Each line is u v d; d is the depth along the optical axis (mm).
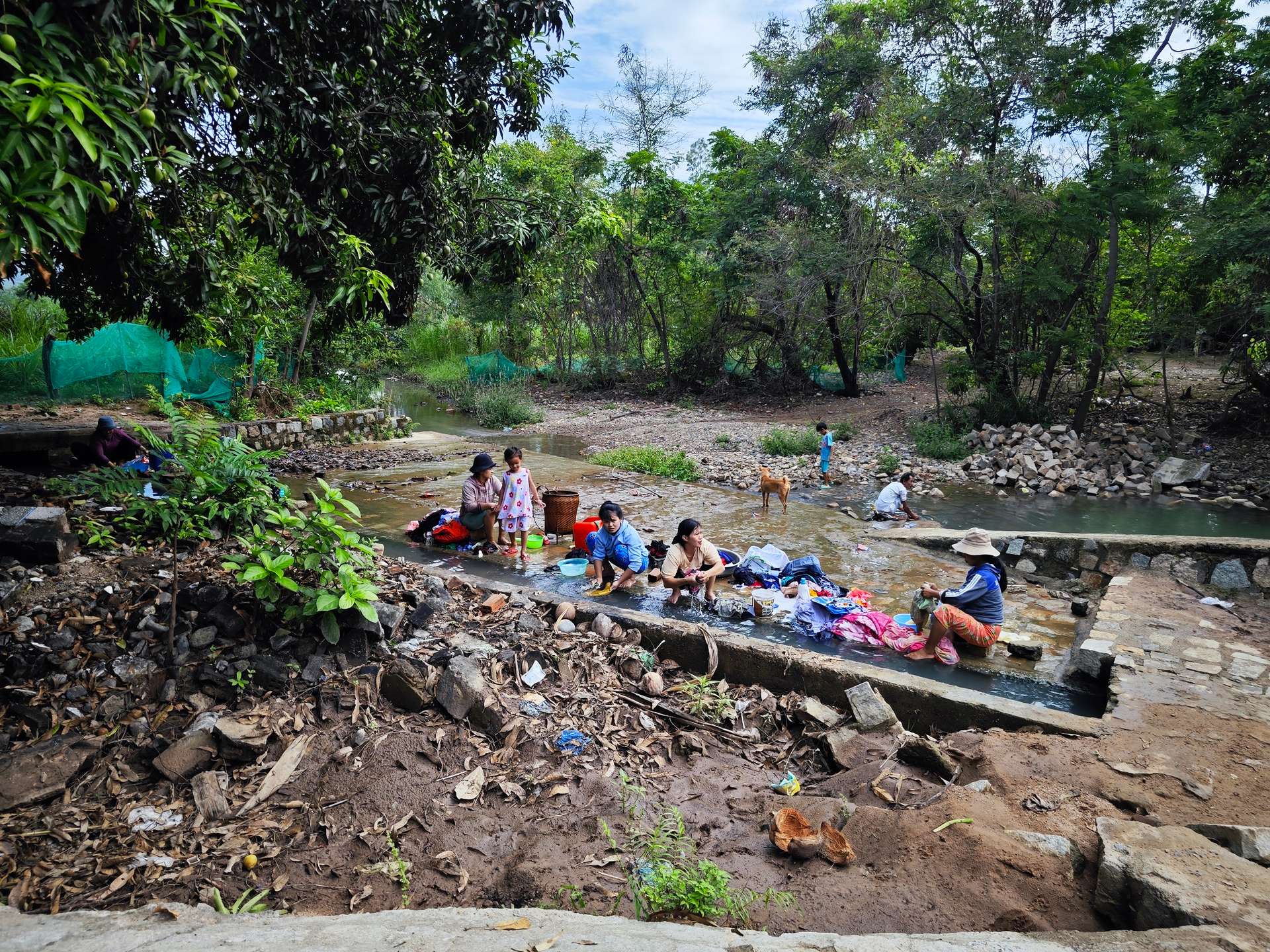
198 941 2238
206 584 5262
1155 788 3896
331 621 5000
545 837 3791
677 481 13891
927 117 18141
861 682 5207
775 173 23297
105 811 3887
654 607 7215
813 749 4852
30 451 11039
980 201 16438
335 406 18047
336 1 5395
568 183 25172
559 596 6641
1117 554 8562
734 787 4383
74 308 7812
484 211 7867
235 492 5680
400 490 11875
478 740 4566
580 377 32719
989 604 6293
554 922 2541
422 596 6027
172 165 4281
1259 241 13969
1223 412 17688
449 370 36656
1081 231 16469
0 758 3963
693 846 3682
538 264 10695
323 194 5984
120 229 5871
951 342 22094
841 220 21891
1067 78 16766
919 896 3174
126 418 13422
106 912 2783
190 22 3906
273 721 4504
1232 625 6469
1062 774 4047
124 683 4598
